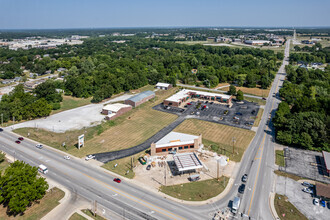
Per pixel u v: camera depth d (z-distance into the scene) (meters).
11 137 99.62
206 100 157.12
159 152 89.00
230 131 109.75
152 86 191.50
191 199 64.81
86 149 91.94
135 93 170.88
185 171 78.25
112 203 62.56
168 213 59.50
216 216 58.31
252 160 85.06
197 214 59.28
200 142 95.88
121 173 76.50
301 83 178.50
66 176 73.88
